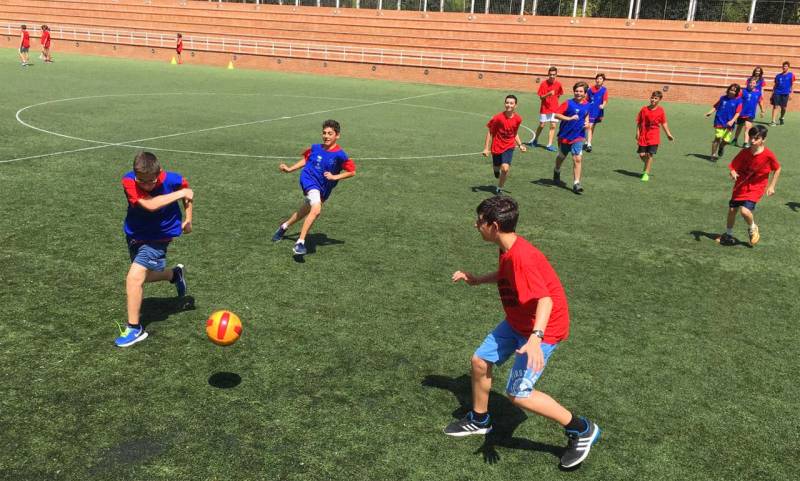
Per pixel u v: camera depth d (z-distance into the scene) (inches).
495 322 231.9
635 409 181.8
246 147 546.0
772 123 872.9
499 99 1041.5
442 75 1270.9
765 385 199.3
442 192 429.4
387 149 577.6
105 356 194.1
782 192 481.7
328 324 223.6
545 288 138.1
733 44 1261.1
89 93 863.7
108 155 482.6
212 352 199.6
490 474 150.8
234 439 157.8
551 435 167.8
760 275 301.4
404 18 1583.4
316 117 746.8
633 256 320.2
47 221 319.0
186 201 204.5
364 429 164.9
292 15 1648.6
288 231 326.6
